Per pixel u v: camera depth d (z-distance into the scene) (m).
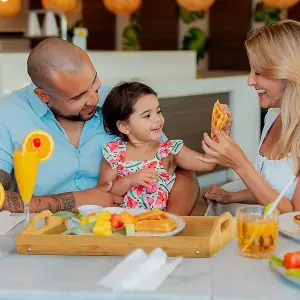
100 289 1.25
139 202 2.29
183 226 1.58
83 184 2.40
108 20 9.50
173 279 1.30
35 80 2.18
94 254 1.48
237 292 1.22
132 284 1.24
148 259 1.33
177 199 2.32
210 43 9.41
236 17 9.07
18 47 6.81
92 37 9.66
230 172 4.74
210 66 9.45
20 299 1.25
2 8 5.96
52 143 1.79
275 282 1.28
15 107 2.33
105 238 1.47
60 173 2.35
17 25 8.69
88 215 1.62
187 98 4.38
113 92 2.31
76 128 2.38
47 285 1.28
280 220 1.69
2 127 2.30
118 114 2.28
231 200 2.28
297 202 1.99
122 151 2.33
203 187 4.51
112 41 9.55
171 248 1.45
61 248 1.49
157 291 1.23
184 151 2.36
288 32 2.03
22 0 8.66
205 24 9.38
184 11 9.28
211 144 1.98
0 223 1.76
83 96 2.19
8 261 1.45
